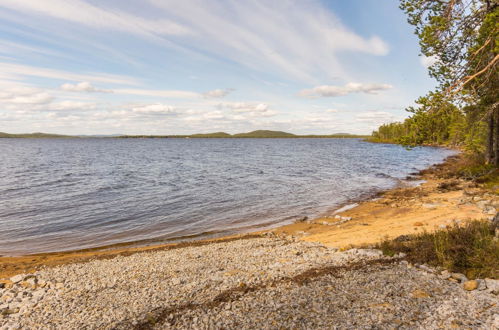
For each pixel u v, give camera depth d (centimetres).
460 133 955
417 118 831
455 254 933
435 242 1005
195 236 1788
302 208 2386
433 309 675
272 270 1053
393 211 2056
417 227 1527
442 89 845
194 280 1022
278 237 1642
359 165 5938
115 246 1641
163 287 974
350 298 762
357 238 1465
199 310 775
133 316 779
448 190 2620
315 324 657
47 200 2792
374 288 809
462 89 796
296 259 1179
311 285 869
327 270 980
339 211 2233
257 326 670
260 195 2938
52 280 1108
